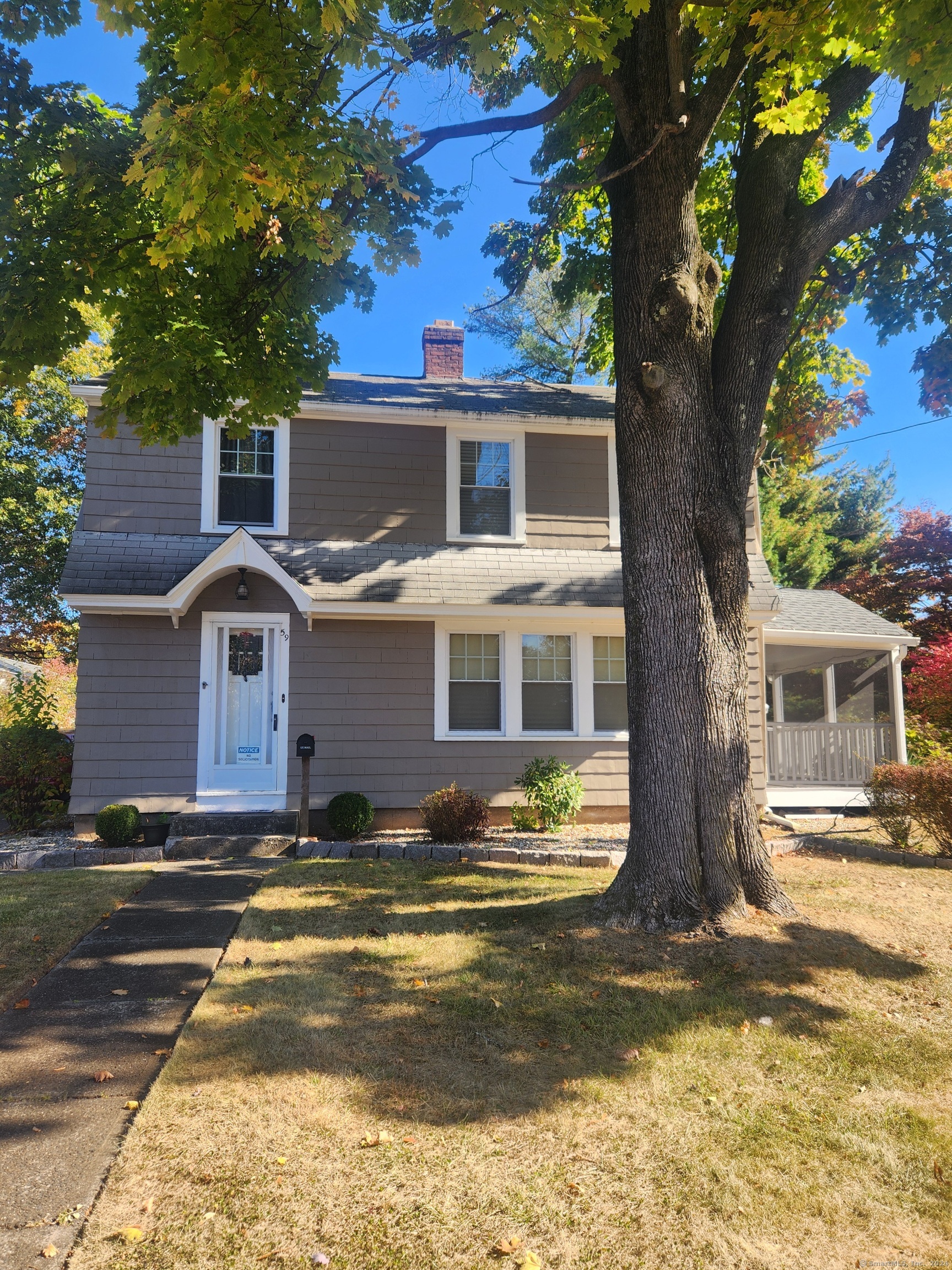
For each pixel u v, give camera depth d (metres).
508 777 12.56
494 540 13.09
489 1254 2.89
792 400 11.98
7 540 20.55
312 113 5.17
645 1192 3.26
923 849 9.62
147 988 5.36
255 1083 4.06
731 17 5.99
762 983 5.15
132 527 11.85
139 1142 3.52
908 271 9.92
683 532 6.35
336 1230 2.99
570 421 13.21
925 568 25.69
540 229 11.42
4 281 6.59
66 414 21.06
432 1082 4.10
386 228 6.24
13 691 13.74
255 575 12.08
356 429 12.79
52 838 11.06
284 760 11.94
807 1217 3.12
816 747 15.17
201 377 7.80
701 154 6.66
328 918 7.03
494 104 9.44
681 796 6.14
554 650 13.12
